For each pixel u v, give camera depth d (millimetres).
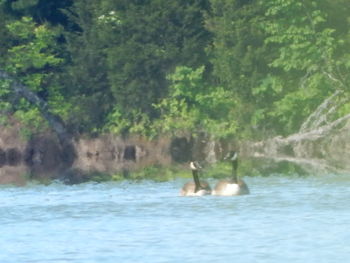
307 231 93438
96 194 144000
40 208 122375
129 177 182750
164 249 84375
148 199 130750
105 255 82000
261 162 189000
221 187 134125
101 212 115000
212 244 86562
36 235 96062
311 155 191000
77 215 112562
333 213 108188
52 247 87438
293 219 103188
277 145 194875
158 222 103500
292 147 194875
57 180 181000
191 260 78750
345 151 190125
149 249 84625
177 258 79750
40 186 167750
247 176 181000
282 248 83625
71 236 94375
